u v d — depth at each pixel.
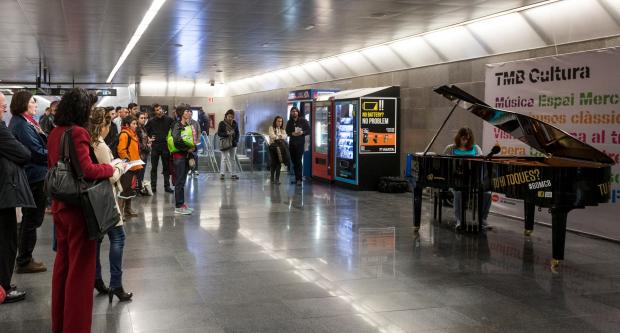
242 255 6.90
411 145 14.01
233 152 16.02
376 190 13.53
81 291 4.11
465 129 8.93
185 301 5.16
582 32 9.08
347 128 13.88
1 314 4.80
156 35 13.12
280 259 6.72
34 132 5.78
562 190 6.21
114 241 5.07
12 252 5.11
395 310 4.97
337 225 8.91
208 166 18.34
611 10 8.34
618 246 7.66
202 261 6.60
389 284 5.76
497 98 9.92
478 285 5.77
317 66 19.45
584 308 5.10
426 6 9.45
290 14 10.33
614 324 4.70
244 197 12.13
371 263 6.58
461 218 8.60
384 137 13.59
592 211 8.26
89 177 4.04
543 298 5.37
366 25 11.46
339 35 12.91
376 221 9.30
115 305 5.04
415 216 8.34
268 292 5.45
